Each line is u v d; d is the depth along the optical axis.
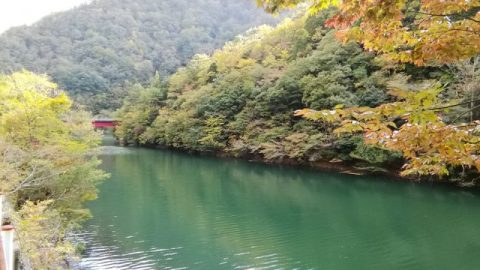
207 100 40.03
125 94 76.25
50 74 81.62
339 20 3.06
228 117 37.47
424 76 23.23
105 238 13.81
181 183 24.28
